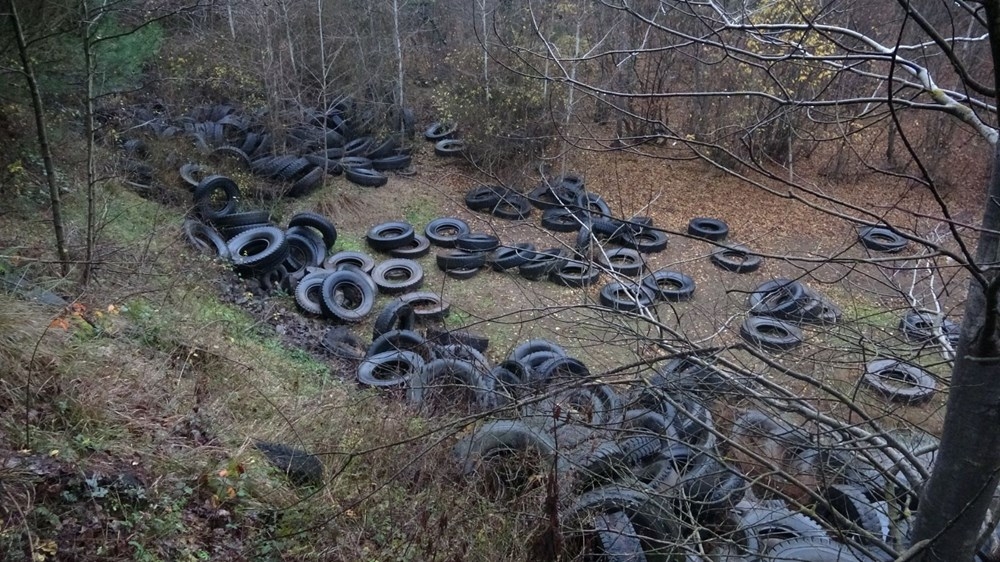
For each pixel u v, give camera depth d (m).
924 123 16.47
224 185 12.02
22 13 7.38
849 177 15.85
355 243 12.87
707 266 12.38
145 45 9.12
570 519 4.59
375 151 15.92
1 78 7.79
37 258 7.12
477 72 15.22
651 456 5.34
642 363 3.85
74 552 3.70
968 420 2.63
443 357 7.60
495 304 11.03
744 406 5.00
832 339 6.28
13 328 5.12
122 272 7.56
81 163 10.18
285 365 7.65
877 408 4.58
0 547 3.50
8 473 3.85
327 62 16.34
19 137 8.89
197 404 5.61
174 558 4.02
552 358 7.95
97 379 5.21
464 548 4.60
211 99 16.17
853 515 4.63
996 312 2.34
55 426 4.60
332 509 4.83
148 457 4.66
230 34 16.56
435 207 14.46
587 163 16.20
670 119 16.94
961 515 2.70
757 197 15.28
